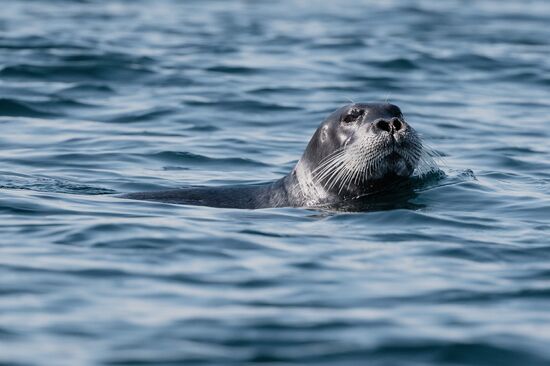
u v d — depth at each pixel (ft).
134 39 321.52
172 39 324.80
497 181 173.06
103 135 211.00
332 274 116.26
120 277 113.70
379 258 123.13
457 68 291.17
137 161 191.42
